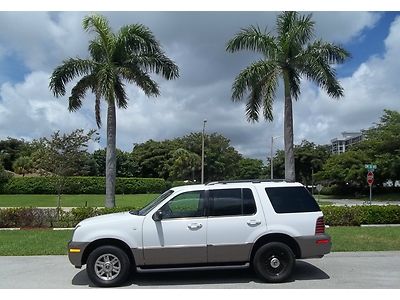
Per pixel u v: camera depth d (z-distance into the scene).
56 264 10.45
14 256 11.59
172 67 21.72
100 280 8.09
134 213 8.64
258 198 8.41
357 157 55.56
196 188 8.49
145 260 8.14
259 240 8.30
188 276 8.88
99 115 21.97
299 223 8.31
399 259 10.58
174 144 84.88
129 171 83.12
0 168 53.69
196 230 8.20
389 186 59.28
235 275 8.91
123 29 21.22
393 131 49.09
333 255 11.12
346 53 20.31
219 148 79.56
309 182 80.12
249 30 20.86
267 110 20.27
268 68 20.42
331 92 20.48
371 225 18.17
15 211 18.47
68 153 26.98
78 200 44.31
